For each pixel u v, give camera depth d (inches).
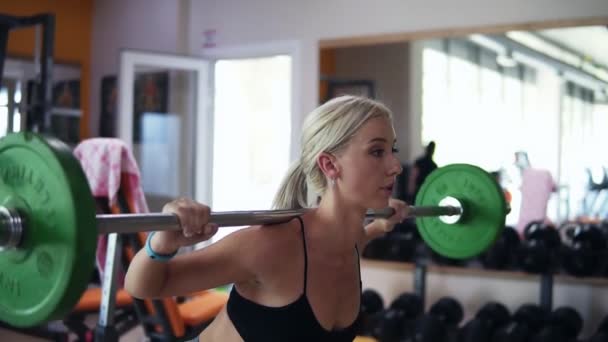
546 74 225.5
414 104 185.6
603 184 202.4
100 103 204.2
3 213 33.1
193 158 185.8
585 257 125.3
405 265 147.5
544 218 153.4
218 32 181.3
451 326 129.0
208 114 187.2
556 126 223.9
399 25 152.9
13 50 181.5
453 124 208.2
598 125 211.9
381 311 130.5
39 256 32.7
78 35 203.8
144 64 172.7
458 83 207.5
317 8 163.8
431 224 73.7
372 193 45.3
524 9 138.8
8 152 33.8
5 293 34.7
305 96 165.5
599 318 132.4
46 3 193.5
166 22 189.2
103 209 105.8
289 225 45.0
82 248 30.9
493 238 69.2
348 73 171.5
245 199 293.6
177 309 106.0
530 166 211.8
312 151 46.2
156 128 187.8
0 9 180.9
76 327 113.7
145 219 35.5
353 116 44.7
